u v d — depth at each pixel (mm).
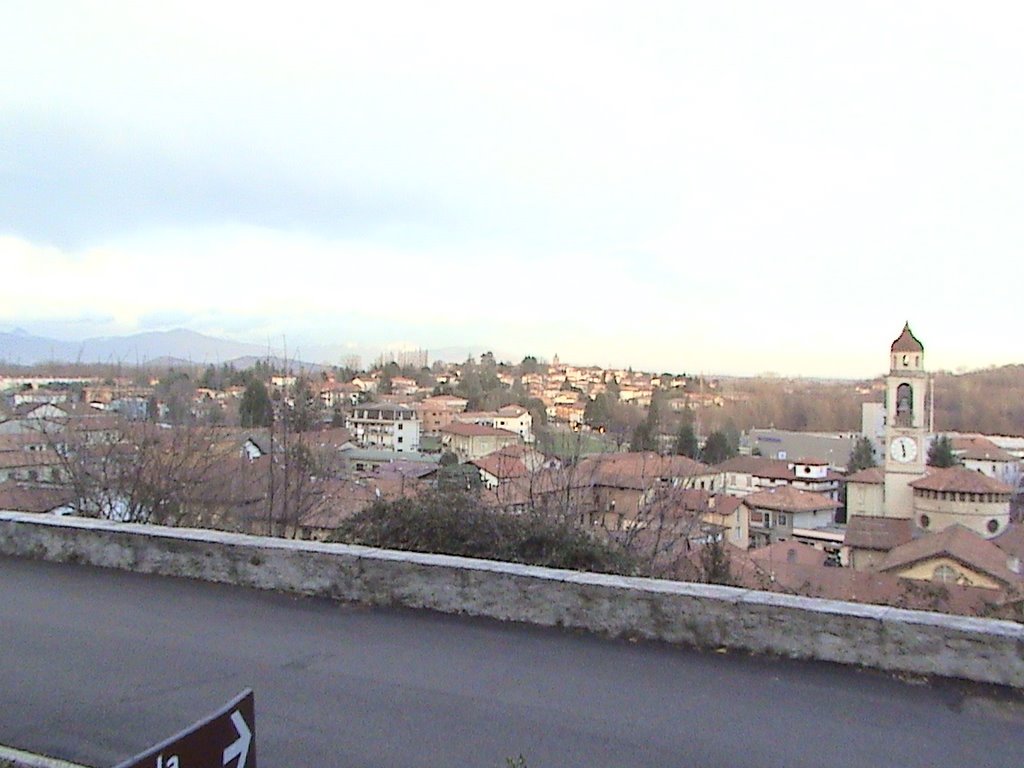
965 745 4348
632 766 4133
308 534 13320
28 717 4672
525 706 4863
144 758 2449
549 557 8328
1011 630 5051
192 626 6367
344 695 5016
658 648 5848
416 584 6816
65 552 8367
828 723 4613
